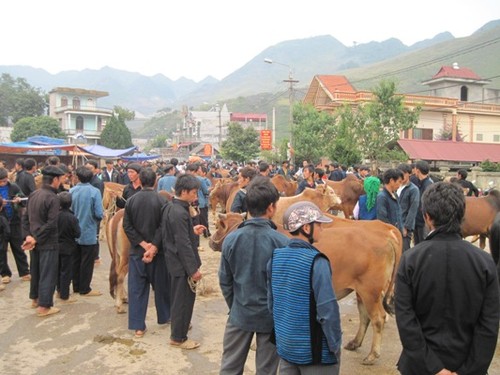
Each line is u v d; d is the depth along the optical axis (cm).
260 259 394
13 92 7231
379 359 559
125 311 733
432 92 5178
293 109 3316
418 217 870
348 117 2989
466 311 289
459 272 289
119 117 6494
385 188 718
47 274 705
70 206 772
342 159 2855
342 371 526
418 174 874
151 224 628
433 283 292
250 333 409
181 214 569
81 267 806
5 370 538
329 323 315
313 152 3177
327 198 915
